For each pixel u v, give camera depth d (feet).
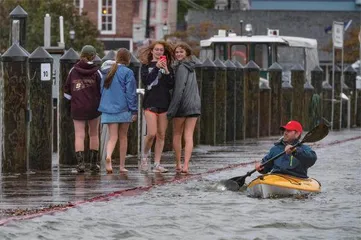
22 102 196.54
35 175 196.34
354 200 169.58
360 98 419.13
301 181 177.99
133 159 228.63
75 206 155.53
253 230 139.54
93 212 150.61
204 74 273.95
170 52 201.87
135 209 155.22
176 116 201.77
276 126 326.03
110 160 200.54
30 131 203.41
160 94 200.54
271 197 172.55
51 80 203.10
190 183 186.80
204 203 163.63
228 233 137.08
